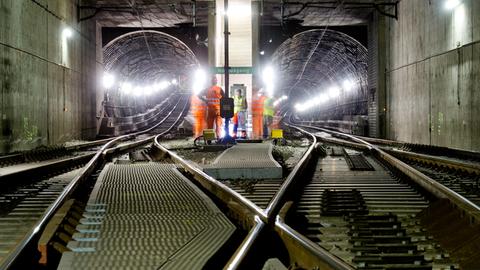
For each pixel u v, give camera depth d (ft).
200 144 73.00
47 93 70.03
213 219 21.47
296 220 23.88
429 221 23.45
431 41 71.31
